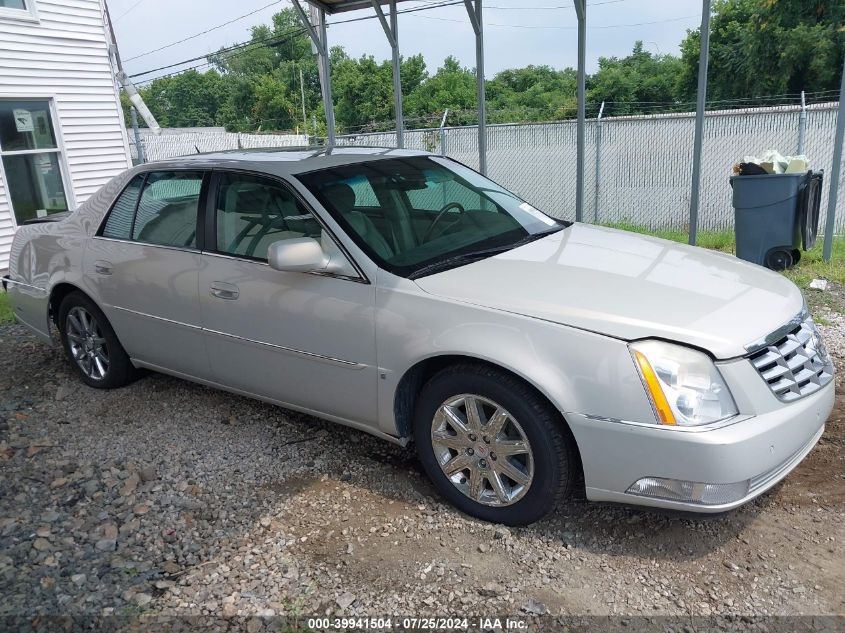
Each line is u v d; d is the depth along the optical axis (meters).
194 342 4.17
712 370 2.74
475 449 3.15
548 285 3.19
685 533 3.06
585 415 2.81
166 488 3.63
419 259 3.51
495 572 2.88
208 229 4.04
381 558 2.99
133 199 4.52
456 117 43.06
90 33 11.71
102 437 4.24
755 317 2.96
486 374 3.03
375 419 3.49
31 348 6.08
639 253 3.68
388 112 53.00
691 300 3.05
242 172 3.98
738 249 7.36
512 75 54.81
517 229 4.04
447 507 3.34
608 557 2.94
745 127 12.82
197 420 4.41
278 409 4.52
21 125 10.88
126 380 4.92
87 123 11.83
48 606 2.78
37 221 5.37
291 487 3.59
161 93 81.69
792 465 2.94
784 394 2.87
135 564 3.03
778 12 29.58
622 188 14.13
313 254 3.40
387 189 3.93
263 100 74.44
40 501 3.55
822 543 2.96
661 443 2.70
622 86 40.78
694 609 2.63
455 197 4.17
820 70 28.62
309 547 3.09
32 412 4.66
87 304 4.76
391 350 3.28
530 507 3.05
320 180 3.79
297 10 8.86
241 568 2.97
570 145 14.49
